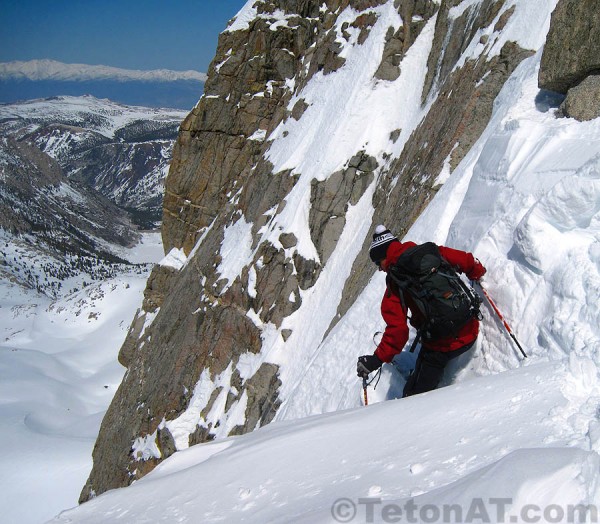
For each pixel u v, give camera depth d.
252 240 19.53
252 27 27.17
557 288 4.15
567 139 5.36
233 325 17.94
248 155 26.81
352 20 20.50
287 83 25.94
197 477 4.41
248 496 3.67
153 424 19.91
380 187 15.74
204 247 23.17
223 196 27.55
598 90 5.73
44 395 135.50
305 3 26.06
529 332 4.34
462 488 2.33
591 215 4.19
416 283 4.53
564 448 2.33
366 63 18.33
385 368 6.20
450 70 14.41
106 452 23.42
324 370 8.73
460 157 9.91
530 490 2.11
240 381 16.42
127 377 24.95
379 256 4.91
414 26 17.77
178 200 30.14
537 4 9.98
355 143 17.05
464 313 4.46
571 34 6.24
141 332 31.00
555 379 3.31
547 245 4.34
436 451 3.06
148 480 5.26
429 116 13.55
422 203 10.26
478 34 12.59
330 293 15.52
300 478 3.58
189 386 18.94
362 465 3.33
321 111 19.50
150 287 31.89
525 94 7.54
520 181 5.47
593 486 2.05
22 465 83.31
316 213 16.84
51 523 4.63
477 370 4.90
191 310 21.08
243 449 4.69
